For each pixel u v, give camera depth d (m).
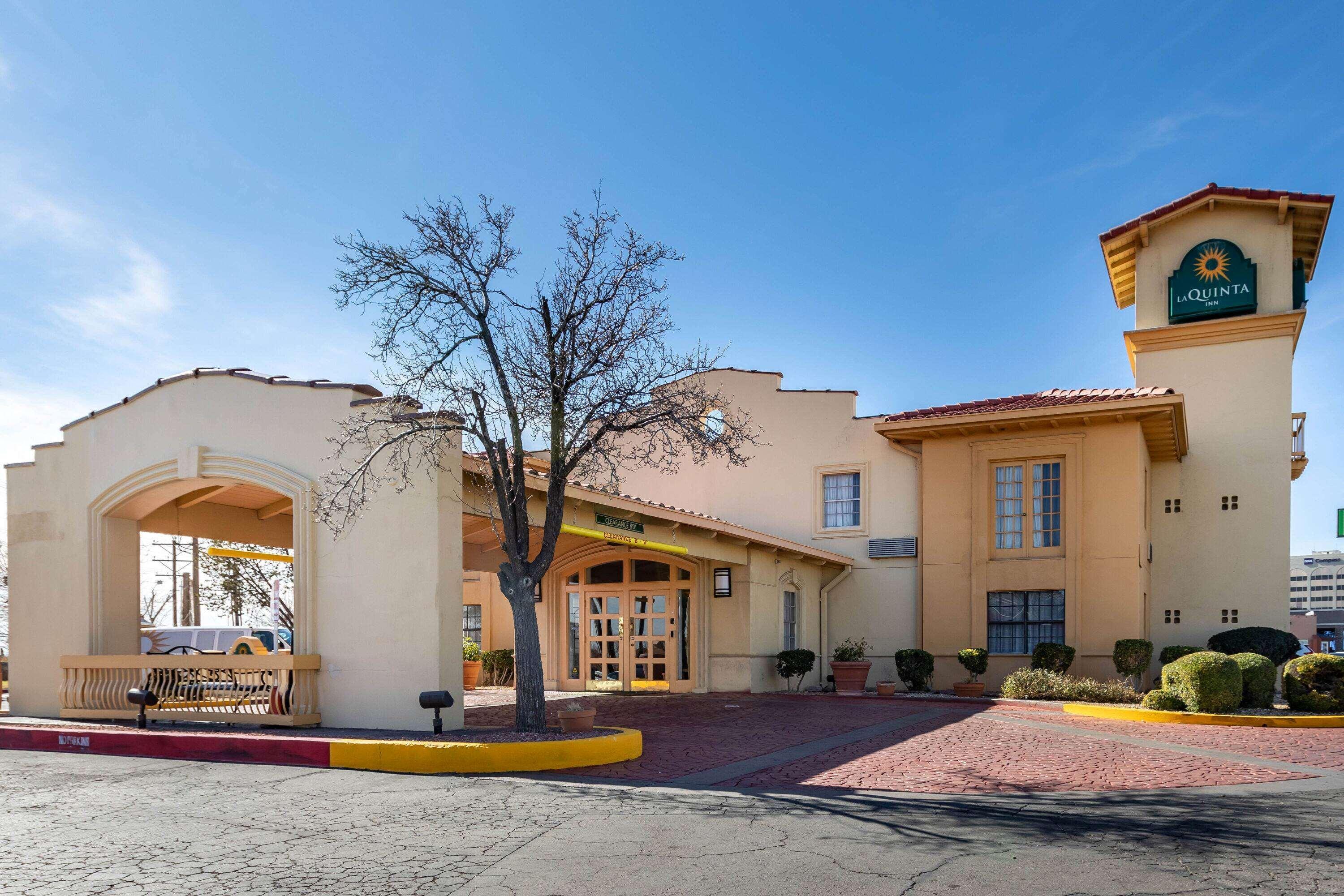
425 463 12.13
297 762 10.08
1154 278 21.83
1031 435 20.28
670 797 8.08
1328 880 5.48
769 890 5.34
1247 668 14.89
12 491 15.70
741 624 19.61
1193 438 21.33
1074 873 5.64
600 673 21.22
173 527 15.84
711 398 12.70
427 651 11.88
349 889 5.40
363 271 11.62
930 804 7.75
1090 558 19.39
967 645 20.45
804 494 23.42
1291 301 20.73
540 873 5.71
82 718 14.22
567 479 12.02
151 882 5.55
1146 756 10.41
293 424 13.12
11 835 6.75
